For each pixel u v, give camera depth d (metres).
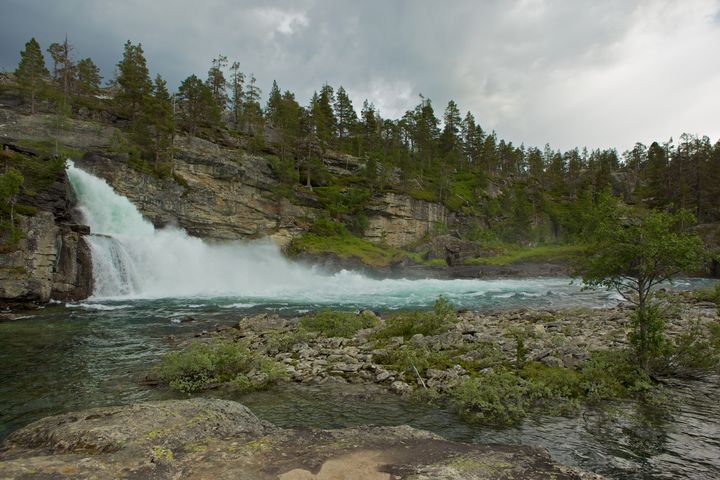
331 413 9.72
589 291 44.84
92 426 6.32
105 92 95.06
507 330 17.84
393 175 103.56
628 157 157.75
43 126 55.75
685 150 90.94
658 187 90.12
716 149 88.81
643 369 11.45
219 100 105.38
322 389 11.51
